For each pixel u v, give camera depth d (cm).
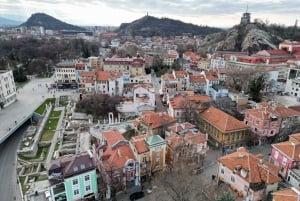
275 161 6100
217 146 7562
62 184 5050
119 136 6456
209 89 11975
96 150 6162
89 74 12912
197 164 6412
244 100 10156
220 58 17300
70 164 5084
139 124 8025
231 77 12606
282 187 5422
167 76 12750
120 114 10331
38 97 13262
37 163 7394
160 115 8006
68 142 8550
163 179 5641
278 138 7719
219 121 7569
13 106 11788
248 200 4816
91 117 10325
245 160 5256
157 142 5972
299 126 7800
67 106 11950
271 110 7706
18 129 10156
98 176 5775
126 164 5600
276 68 13675
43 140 8862
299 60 14775
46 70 19750
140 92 10506
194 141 6347
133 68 15938
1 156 8175
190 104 8844
